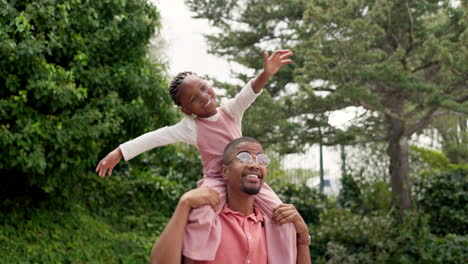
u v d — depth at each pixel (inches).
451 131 488.7
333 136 366.3
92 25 280.8
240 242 109.4
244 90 120.3
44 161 251.6
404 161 386.0
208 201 108.7
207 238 106.0
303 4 402.0
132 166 385.7
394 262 331.0
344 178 473.7
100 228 333.4
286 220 112.5
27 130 246.8
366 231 351.9
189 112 116.4
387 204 442.9
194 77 115.0
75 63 279.9
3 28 238.8
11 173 306.8
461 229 402.0
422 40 367.2
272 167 496.4
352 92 316.5
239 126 123.3
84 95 263.1
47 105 269.4
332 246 346.0
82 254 291.4
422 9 365.1
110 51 305.9
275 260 111.9
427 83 331.6
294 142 375.2
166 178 434.6
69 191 339.0
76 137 265.0
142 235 350.0
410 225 348.2
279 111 351.9
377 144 475.5
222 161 114.0
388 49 391.2
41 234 296.5
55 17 264.4
